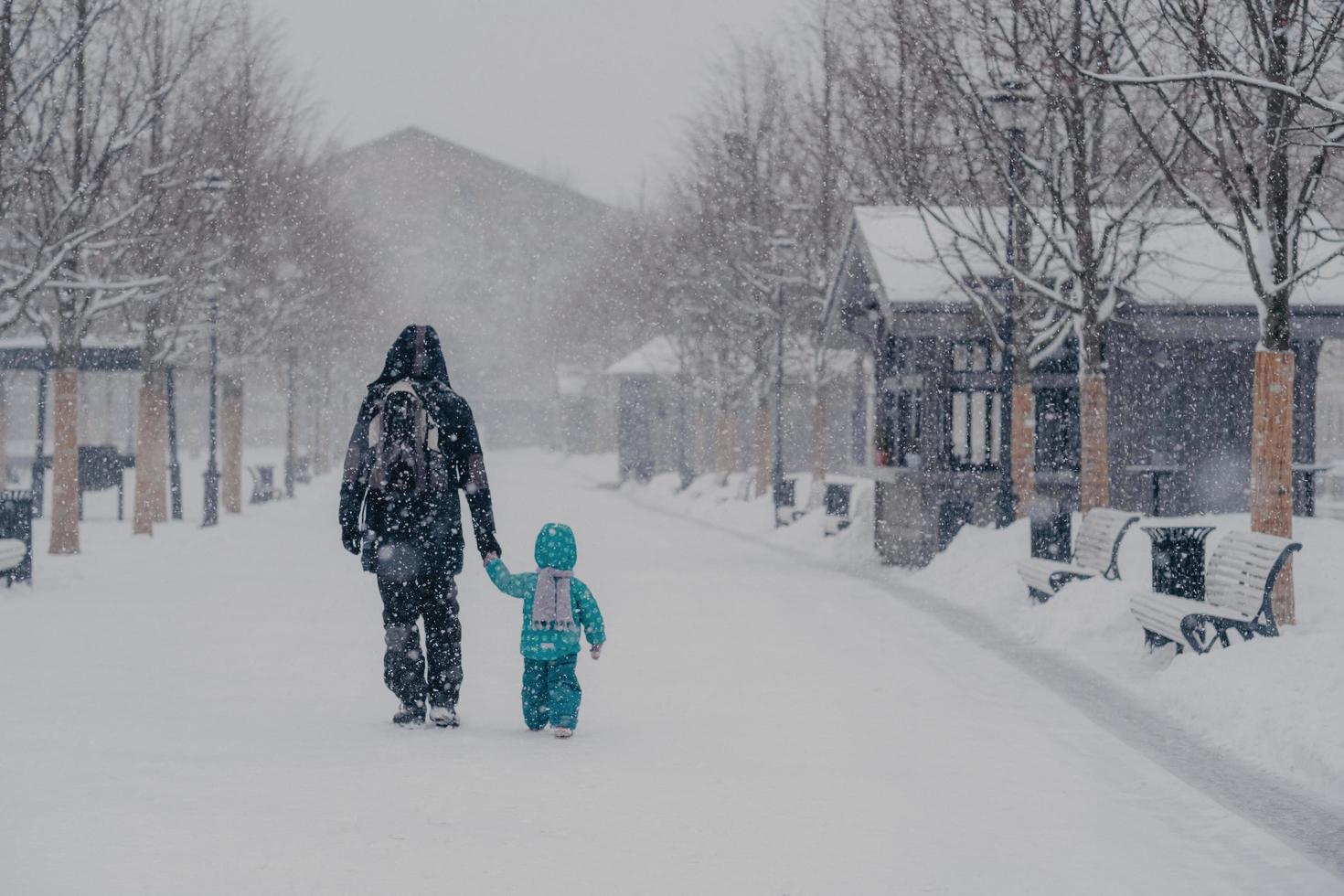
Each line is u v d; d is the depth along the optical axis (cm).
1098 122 2242
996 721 1035
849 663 1330
